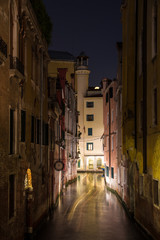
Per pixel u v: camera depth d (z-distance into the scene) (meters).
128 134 20.95
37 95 17.00
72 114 45.91
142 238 15.69
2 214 10.23
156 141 13.86
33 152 15.58
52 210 22.92
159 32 13.41
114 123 33.69
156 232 13.67
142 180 17.55
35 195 15.89
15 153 12.14
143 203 16.55
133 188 20.81
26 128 13.95
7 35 11.12
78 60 69.81
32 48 15.77
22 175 13.10
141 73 17.66
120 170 28.39
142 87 17.27
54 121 25.27
